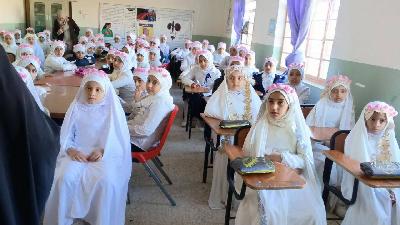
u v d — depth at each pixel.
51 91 3.04
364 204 1.99
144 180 2.91
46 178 0.71
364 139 2.05
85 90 2.08
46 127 0.73
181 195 2.69
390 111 2.06
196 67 4.64
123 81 3.77
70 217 1.84
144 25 9.68
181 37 9.98
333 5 4.24
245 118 2.66
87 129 2.07
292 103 1.97
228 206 1.99
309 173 1.92
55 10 9.16
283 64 5.80
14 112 0.63
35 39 6.32
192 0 9.80
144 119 2.48
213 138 2.77
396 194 1.97
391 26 2.89
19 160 0.64
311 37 4.77
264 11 6.31
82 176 1.86
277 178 1.55
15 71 0.65
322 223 1.78
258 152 1.94
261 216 1.71
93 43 7.35
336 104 2.85
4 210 0.62
